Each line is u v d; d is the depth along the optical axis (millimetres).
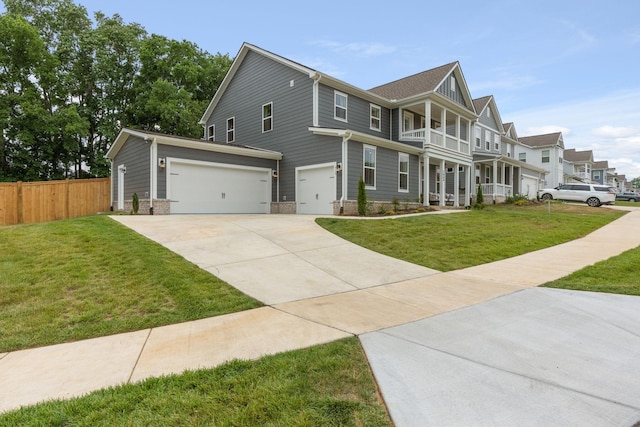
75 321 4430
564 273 6711
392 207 16344
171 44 26250
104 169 25234
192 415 2441
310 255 7895
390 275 6680
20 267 6191
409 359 3287
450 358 3318
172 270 6203
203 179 14891
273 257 7598
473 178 26047
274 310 4785
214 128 21984
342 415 2432
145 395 2705
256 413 2445
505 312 4660
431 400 2623
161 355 3490
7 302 4961
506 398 2652
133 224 10336
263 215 14969
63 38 24031
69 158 25062
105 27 25156
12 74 21328
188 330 4148
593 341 3738
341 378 2932
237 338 3865
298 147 16578
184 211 14258
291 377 2941
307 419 2375
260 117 18656
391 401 2605
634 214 18156
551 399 2641
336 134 14648
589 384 2861
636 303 4984
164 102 24141
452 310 4754
